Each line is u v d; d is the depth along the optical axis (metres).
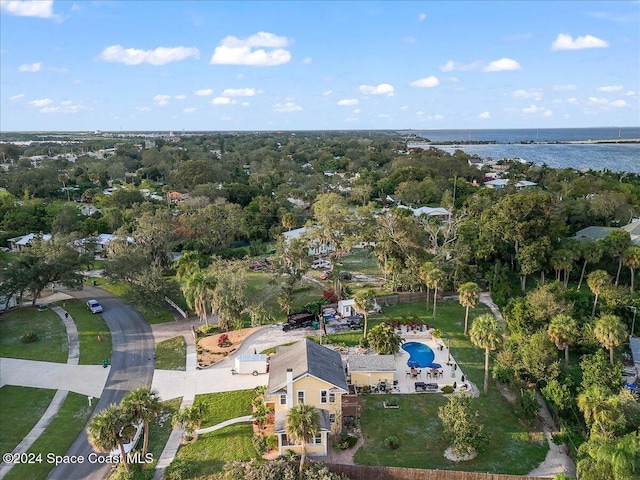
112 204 133.50
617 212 104.94
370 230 98.44
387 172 197.12
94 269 95.50
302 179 187.62
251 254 105.50
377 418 46.59
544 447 42.88
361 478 38.41
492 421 46.59
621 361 54.81
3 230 112.31
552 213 81.56
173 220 105.44
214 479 37.88
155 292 69.50
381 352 54.66
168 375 54.31
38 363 57.25
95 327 67.81
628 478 33.97
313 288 82.62
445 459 41.03
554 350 51.88
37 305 75.75
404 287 81.12
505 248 84.62
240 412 46.84
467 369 56.56
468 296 63.34
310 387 42.16
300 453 40.41
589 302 69.44
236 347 60.62
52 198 153.38
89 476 38.94
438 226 99.50
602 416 39.72
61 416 46.72
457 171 185.38
